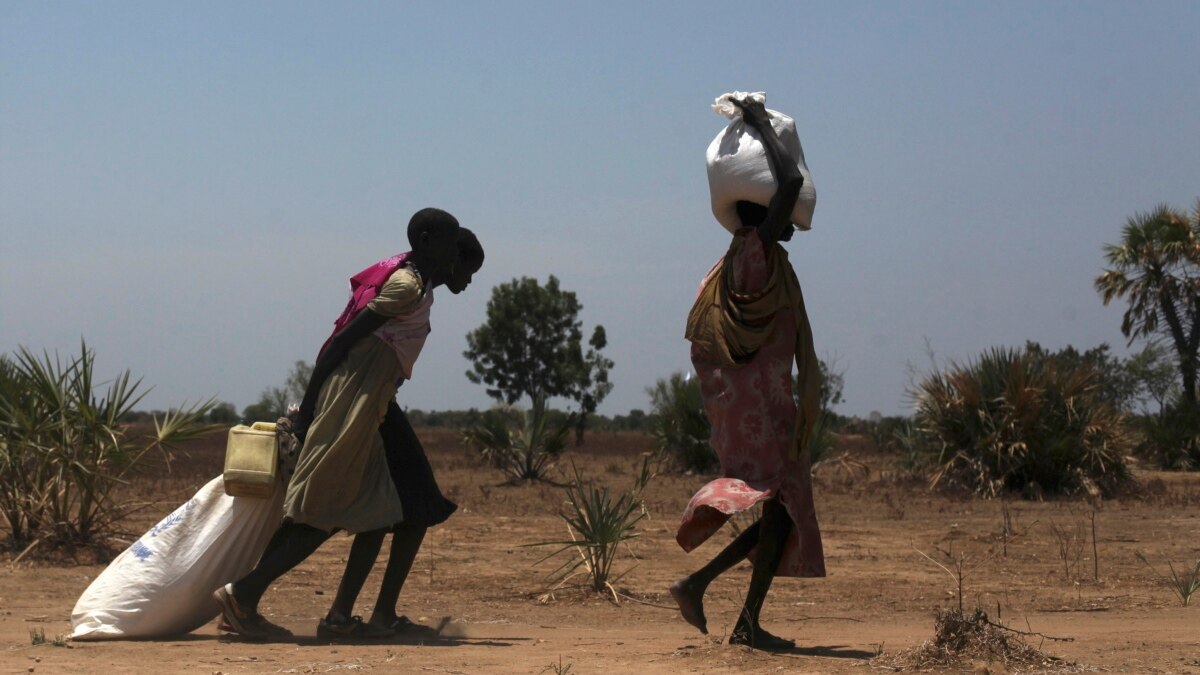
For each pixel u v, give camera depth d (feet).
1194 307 109.19
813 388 17.92
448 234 20.58
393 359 20.03
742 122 18.29
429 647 19.52
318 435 19.63
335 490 19.60
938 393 69.51
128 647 18.90
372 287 20.12
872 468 86.12
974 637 16.97
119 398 35.19
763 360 17.74
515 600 28.55
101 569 32.35
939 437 70.08
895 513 54.08
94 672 16.43
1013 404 66.03
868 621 25.70
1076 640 20.61
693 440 82.33
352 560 20.62
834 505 58.90
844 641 21.39
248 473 20.07
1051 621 25.13
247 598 19.76
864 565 35.70
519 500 60.18
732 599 29.12
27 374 34.88
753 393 17.69
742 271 17.66
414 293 19.86
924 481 71.61
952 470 68.64
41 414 34.78
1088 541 42.22
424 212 20.61
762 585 18.29
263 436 20.31
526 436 75.25
